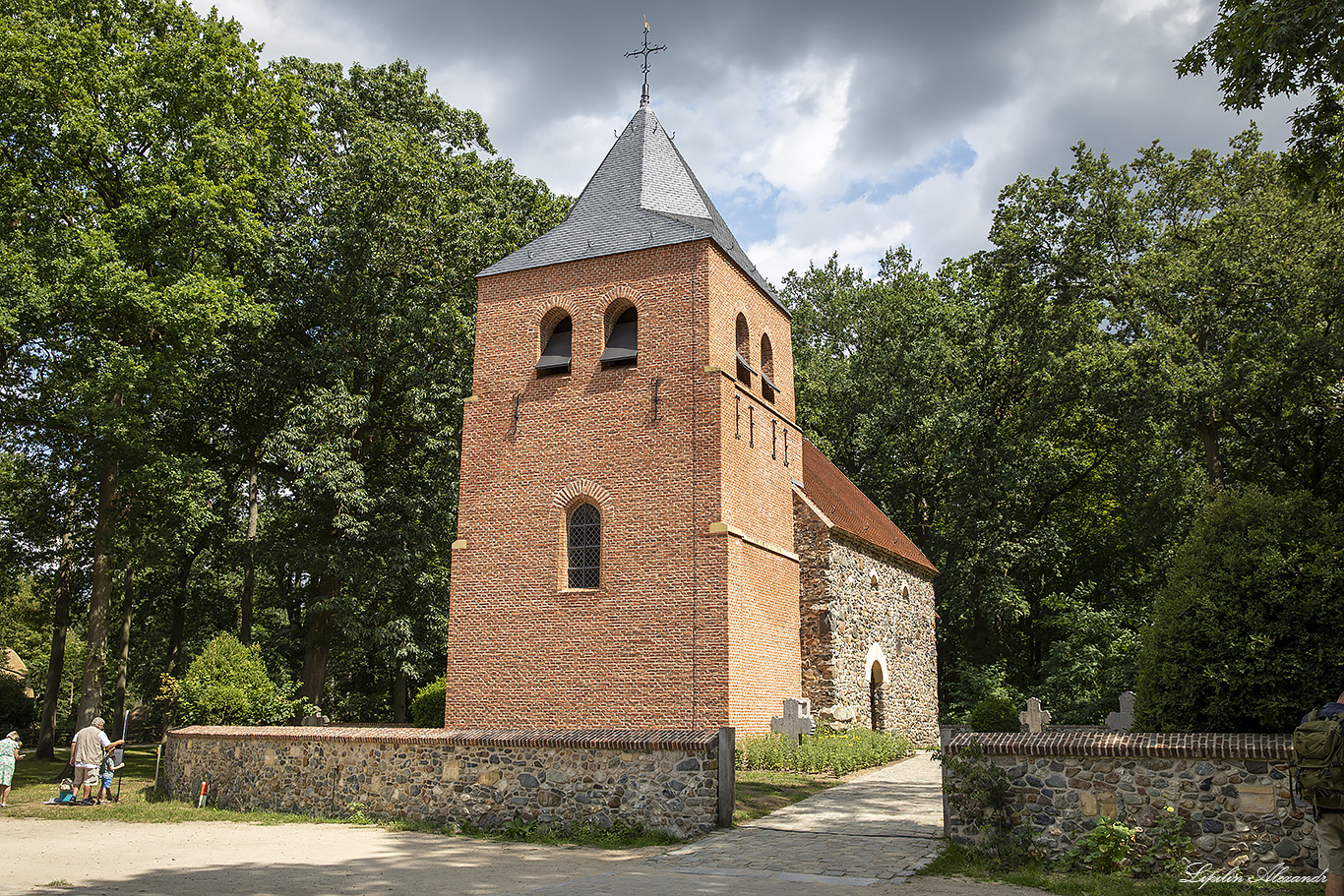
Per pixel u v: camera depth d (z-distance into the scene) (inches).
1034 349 1480.1
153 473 949.2
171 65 989.2
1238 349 1211.2
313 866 457.7
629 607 797.9
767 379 945.5
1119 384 1294.3
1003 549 1525.6
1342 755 318.7
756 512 864.3
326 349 1114.7
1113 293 1427.2
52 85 946.7
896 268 1973.4
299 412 1075.3
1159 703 475.8
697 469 803.4
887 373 1713.8
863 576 1056.8
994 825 458.0
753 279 941.8
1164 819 425.7
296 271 1144.8
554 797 562.9
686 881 418.0
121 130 973.2
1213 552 483.2
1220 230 1286.9
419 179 1165.7
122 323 957.8
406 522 1143.6
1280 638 447.8
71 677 2290.8
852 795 666.2
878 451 1685.5
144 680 1727.4
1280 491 1264.8
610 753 556.1
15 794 850.1
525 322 898.1
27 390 982.4
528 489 858.8
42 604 1760.6
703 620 773.3
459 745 597.3
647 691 777.6
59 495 1163.9
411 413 1133.7
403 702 1416.1
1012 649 1743.4
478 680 834.8
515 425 877.8
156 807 694.5
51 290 890.7
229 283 982.4
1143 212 1437.0
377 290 1153.4
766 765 761.0
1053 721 1243.2
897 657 1149.1
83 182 1002.1
